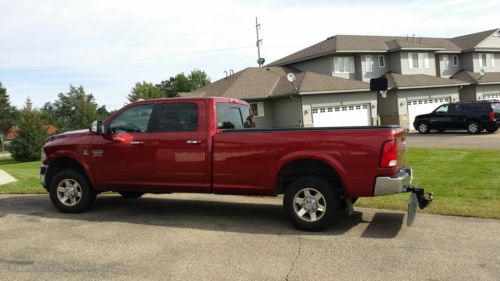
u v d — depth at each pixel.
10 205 8.37
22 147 32.19
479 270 4.61
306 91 29.39
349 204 6.22
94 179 7.46
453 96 37.47
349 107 31.67
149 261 5.07
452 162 12.70
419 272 4.59
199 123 6.84
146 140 7.07
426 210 7.18
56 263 5.05
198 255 5.26
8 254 5.38
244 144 6.50
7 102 82.19
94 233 6.28
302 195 6.27
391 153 5.84
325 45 37.31
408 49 37.28
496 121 24.50
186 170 6.85
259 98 31.25
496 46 43.62
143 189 7.21
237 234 6.13
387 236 5.89
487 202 7.58
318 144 6.11
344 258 5.06
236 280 4.49
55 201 7.64
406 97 35.06
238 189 6.61
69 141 7.61
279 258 5.11
